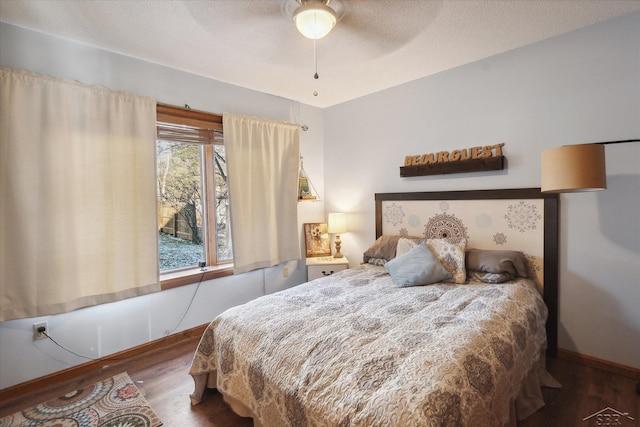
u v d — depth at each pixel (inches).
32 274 76.1
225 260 123.5
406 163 120.1
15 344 77.8
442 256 96.3
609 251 81.8
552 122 89.1
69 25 76.8
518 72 94.0
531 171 93.4
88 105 84.0
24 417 69.6
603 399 71.3
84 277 84.8
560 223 89.1
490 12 74.4
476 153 102.5
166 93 100.7
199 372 72.4
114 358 93.0
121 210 90.1
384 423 38.4
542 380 76.6
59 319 83.8
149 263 95.4
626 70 78.0
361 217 139.0
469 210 105.6
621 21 77.9
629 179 78.4
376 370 47.1
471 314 65.1
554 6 73.1
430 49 93.0
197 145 113.8
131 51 90.6
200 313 111.6
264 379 55.5
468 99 104.3
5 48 75.0
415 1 65.4
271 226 126.4
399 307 71.8
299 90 125.4
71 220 81.6
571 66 85.4
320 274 131.4
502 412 50.4
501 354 53.8
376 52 87.7
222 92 114.3
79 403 74.2
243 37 78.1
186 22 75.5
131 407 72.4
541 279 92.1
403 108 121.3
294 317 67.5
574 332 87.8
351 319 65.4
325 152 152.0
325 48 84.4
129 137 91.3
